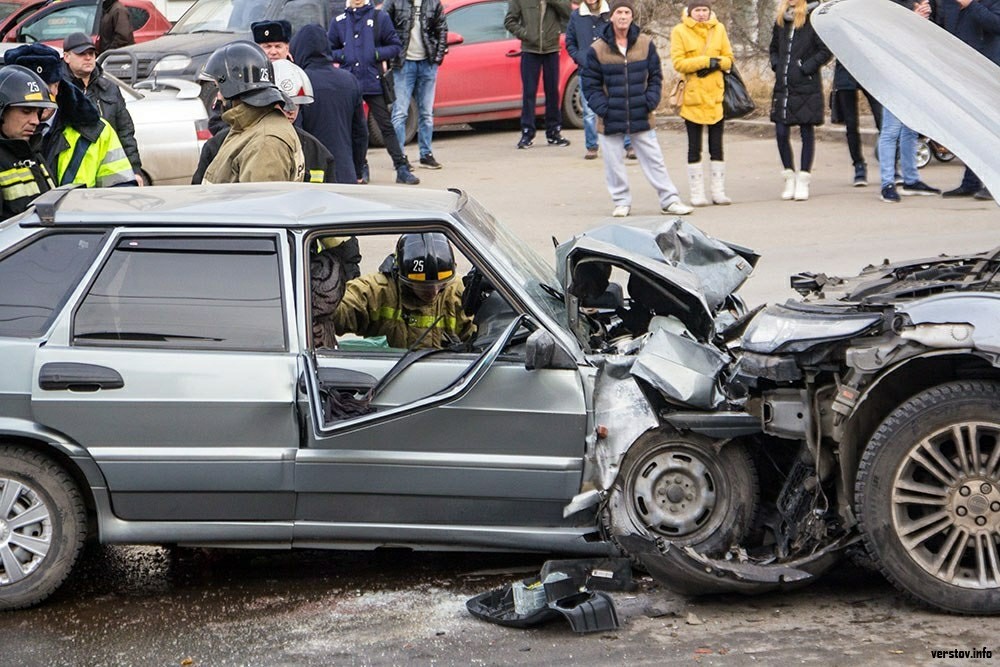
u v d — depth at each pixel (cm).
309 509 559
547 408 552
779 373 520
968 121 543
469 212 612
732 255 676
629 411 552
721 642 498
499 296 625
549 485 555
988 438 512
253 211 577
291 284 565
